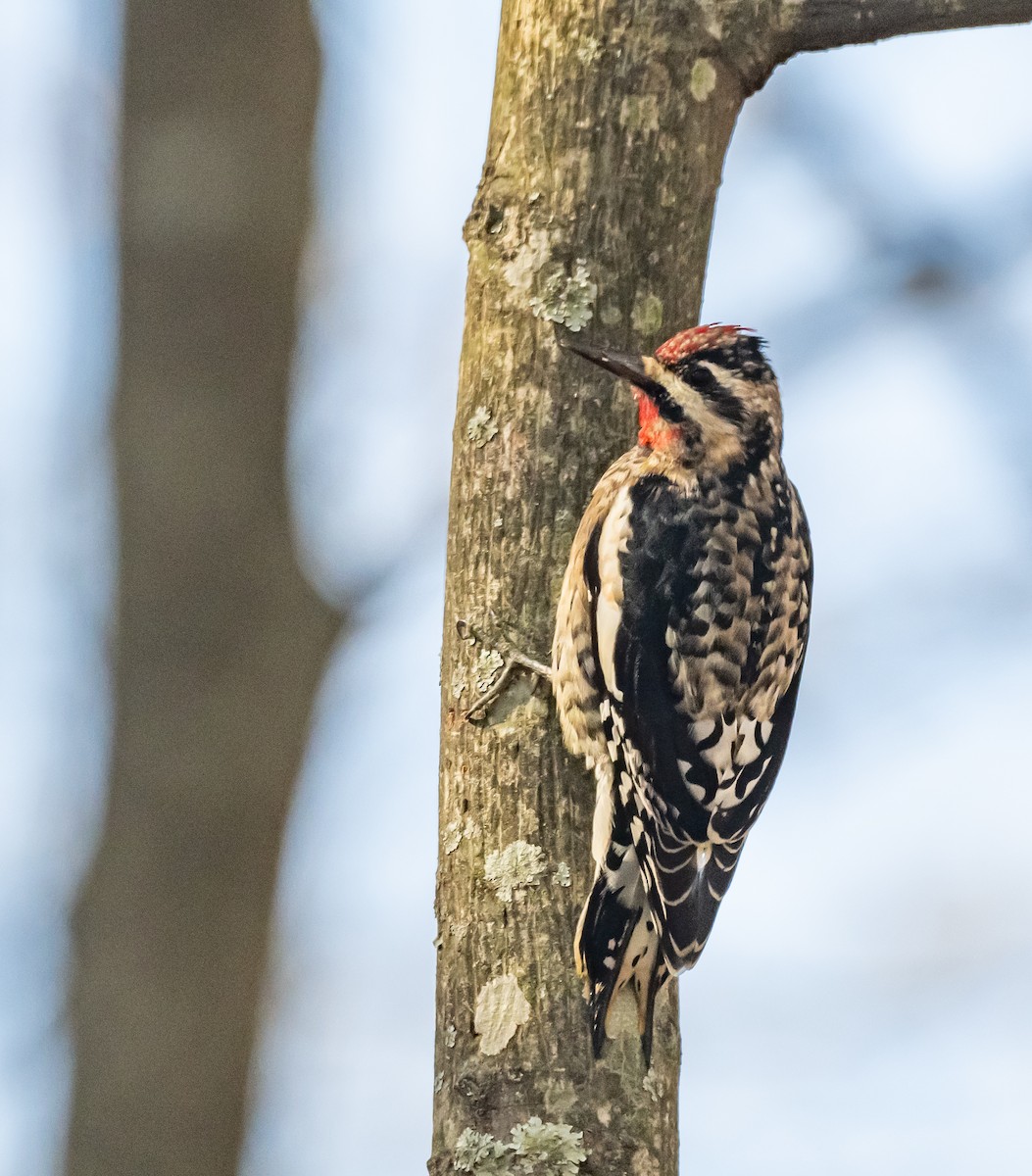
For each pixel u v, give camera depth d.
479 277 10.77
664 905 10.52
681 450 11.94
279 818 12.34
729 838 11.43
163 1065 12.00
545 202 10.67
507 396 10.63
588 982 9.90
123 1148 11.94
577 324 10.60
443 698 10.61
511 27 10.92
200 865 12.08
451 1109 9.81
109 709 12.23
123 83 12.69
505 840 10.22
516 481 10.59
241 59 12.60
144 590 12.16
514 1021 9.82
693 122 10.78
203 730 12.09
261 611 12.27
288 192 12.66
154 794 12.07
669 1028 10.24
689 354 10.92
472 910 10.12
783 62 11.06
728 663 11.62
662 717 11.36
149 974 12.03
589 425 10.63
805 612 12.23
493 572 10.55
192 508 12.20
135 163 12.54
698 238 10.91
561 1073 9.70
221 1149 12.11
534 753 10.34
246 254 12.45
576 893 10.13
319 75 13.09
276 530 12.36
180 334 12.34
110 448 12.43
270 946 12.45
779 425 12.39
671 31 10.73
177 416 12.27
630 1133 9.70
